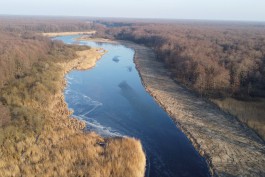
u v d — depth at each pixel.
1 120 33.66
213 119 44.09
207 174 31.25
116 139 35.16
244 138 38.38
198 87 55.69
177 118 44.66
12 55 61.72
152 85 61.56
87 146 32.41
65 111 45.16
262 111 46.19
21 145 31.16
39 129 34.91
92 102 51.50
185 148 36.41
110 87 60.97
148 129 41.44
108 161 29.59
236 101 50.59
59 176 27.06
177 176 30.78
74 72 71.94
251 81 57.41
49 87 51.72
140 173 29.83
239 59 66.12
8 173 26.80
